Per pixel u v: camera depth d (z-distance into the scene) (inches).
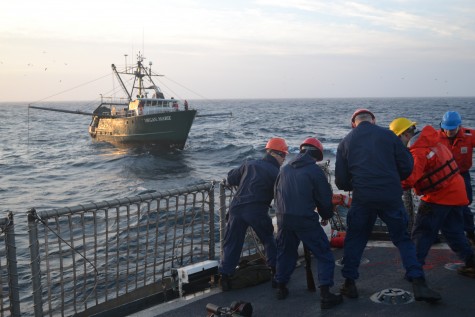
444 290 179.0
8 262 159.9
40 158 1587.1
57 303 328.8
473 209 536.4
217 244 410.6
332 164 1148.5
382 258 220.8
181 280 197.3
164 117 1734.7
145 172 1289.4
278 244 182.5
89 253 422.6
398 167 167.0
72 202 872.9
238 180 202.5
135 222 527.5
